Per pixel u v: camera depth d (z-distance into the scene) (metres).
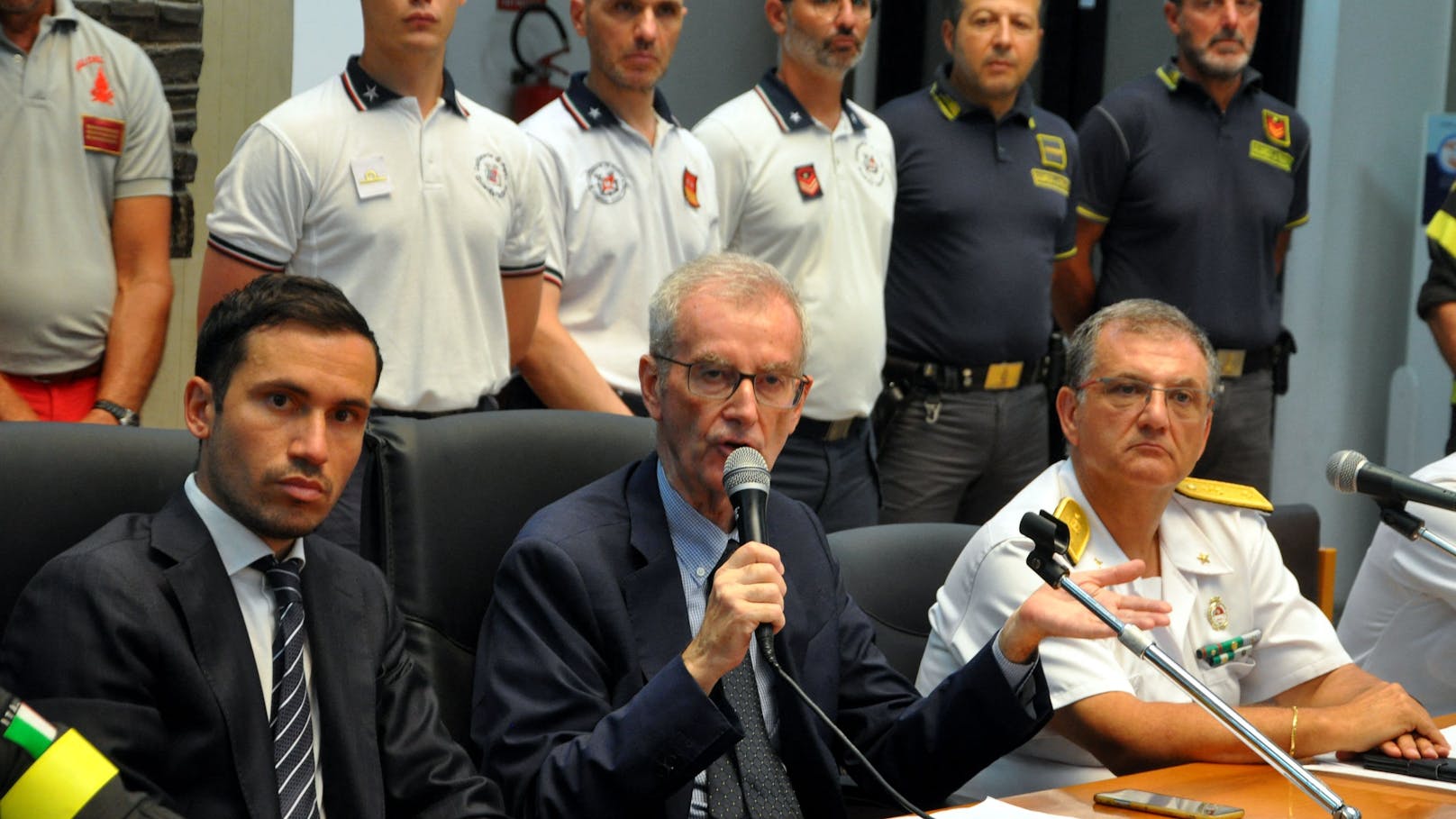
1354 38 6.03
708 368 2.12
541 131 3.60
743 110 3.97
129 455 2.02
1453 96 6.21
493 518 2.30
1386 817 1.97
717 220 3.85
